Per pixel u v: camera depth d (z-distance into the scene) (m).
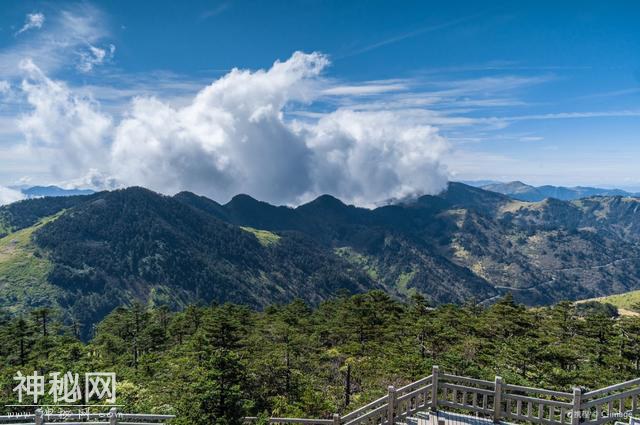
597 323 57.16
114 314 84.31
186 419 21.69
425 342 49.00
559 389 30.50
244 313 68.88
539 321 64.88
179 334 72.56
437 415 16.17
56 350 60.56
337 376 46.44
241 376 24.97
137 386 39.09
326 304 88.19
